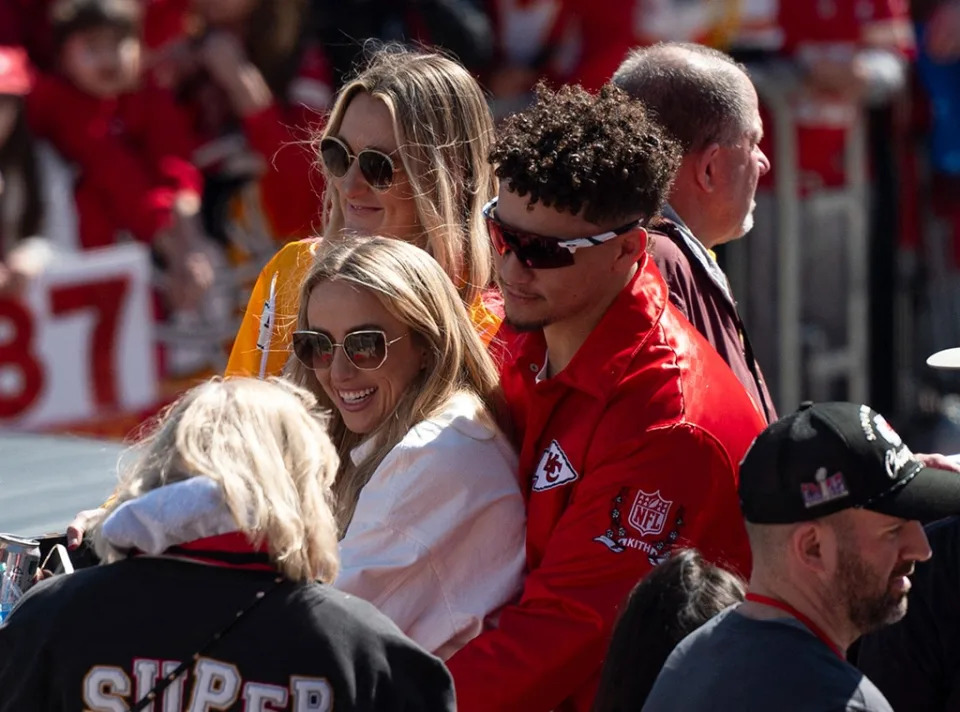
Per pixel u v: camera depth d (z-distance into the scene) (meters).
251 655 7.62
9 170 20.55
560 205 9.65
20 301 20.78
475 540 10.30
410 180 11.66
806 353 27.02
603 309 10.10
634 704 8.47
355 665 7.68
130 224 21.69
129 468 8.43
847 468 7.43
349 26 23.23
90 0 20.72
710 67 12.19
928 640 9.13
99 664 7.70
